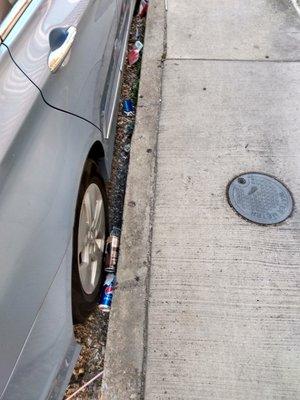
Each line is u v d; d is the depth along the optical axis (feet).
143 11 14.87
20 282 4.57
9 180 4.52
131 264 8.11
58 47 5.68
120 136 10.98
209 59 12.64
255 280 7.87
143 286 7.82
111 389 6.72
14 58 5.07
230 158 9.94
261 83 11.85
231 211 8.92
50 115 5.44
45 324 5.13
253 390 6.63
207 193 9.24
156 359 6.97
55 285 5.31
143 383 6.75
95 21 7.41
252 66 12.38
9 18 5.24
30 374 4.85
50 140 5.37
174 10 14.55
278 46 13.12
